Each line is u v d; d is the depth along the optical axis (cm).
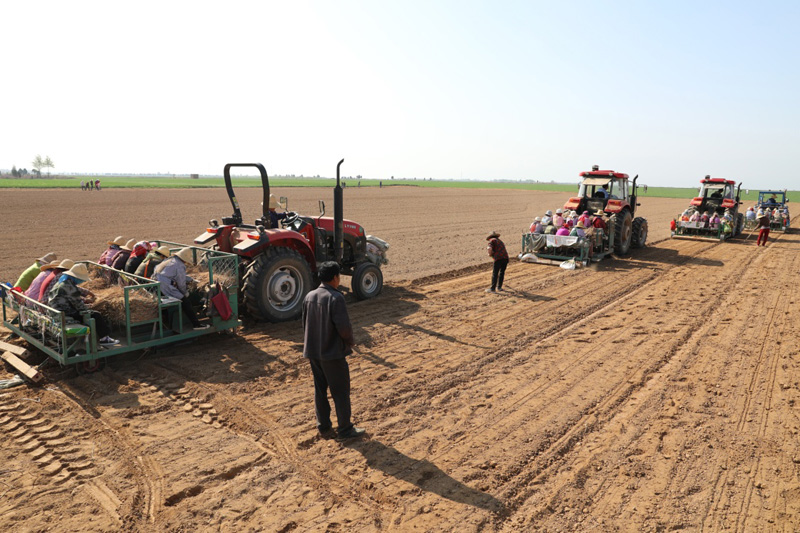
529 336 725
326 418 442
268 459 399
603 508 344
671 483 372
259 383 543
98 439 423
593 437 441
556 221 1387
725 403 508
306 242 795
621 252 1507
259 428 446
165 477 371
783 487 367
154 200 3728
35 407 477
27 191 4566
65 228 1927
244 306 786
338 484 368
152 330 631
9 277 1048
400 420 468
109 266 737
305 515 332
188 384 531
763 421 469
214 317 649
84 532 312
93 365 553
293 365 595
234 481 369
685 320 815
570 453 414
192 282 654
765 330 759
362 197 4884
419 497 354
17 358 554
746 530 322
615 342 705
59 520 322
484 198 5294
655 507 345
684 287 1074
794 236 2172
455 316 825
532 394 529
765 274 1229
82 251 1400
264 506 341
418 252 1530
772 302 937
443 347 673
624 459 405
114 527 317
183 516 329
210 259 654
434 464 396
